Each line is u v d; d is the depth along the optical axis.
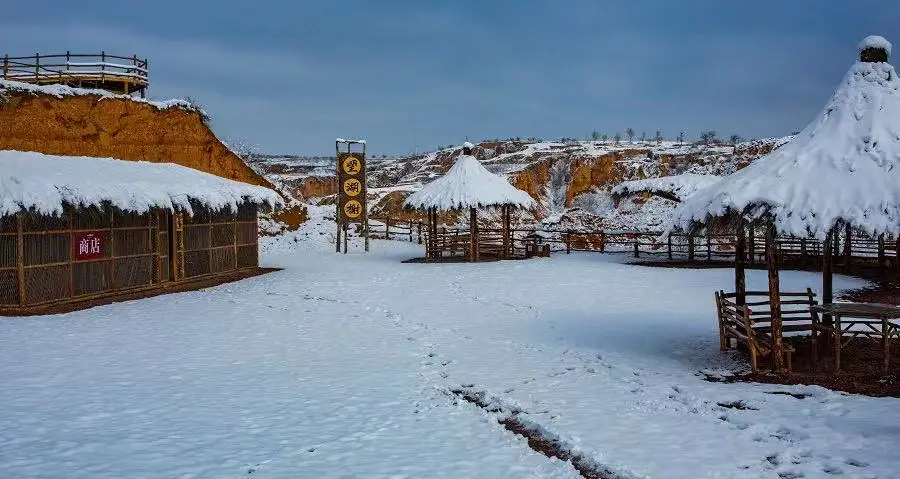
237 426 8.33
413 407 9.19
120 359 11.87
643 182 32.47
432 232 32.12
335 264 28.59
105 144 27.88
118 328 14.84
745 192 10.24
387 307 17.70
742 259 11.95
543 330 14.45
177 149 31.70
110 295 19.72
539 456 7.39
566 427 8.23
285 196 39.09
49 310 17.25
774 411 8.60
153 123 30.36
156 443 7.68
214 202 22.69
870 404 8.72
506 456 7.39
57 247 18.16
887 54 10.91
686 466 6.94
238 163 35.66
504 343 13.25
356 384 10.35
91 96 27.34
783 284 20.42
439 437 8.01
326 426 8.37
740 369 10.84
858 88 10.71
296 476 6.78
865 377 10.01
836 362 10.30
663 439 7.76
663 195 31.73
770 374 10.33
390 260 30.17
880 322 11.11
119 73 31.97
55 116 25.86
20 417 8.55
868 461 6.87
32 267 17.47
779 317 10.36
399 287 21.45
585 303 17.88
